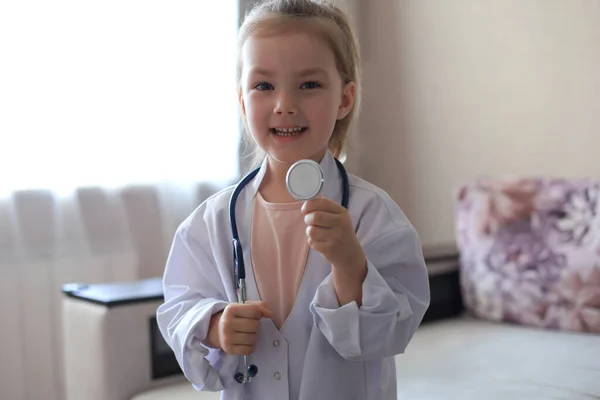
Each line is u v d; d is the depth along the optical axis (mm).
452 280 2518
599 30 2449
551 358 1925
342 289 956
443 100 2990
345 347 953
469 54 2873
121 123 2504
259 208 1087
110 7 2457
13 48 2279
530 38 2656
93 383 1835
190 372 1030
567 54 2545
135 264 2551
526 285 2291
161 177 2596
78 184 2432
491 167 2820
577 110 2527
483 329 2283
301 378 1014
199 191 2680
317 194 934
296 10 1055
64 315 1960
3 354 2293
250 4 2723
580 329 2178
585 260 2176
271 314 997
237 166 2730
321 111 1017
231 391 1058
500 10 2748
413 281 1061
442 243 3018
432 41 3018
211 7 2668
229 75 2707
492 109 2803
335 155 1216
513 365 1883
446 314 2498
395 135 3199
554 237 2264
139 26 2520
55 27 2350
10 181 2291
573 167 2551
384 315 941
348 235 920
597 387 1705
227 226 1102
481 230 2422
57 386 2393
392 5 3172
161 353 1905
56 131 2369
